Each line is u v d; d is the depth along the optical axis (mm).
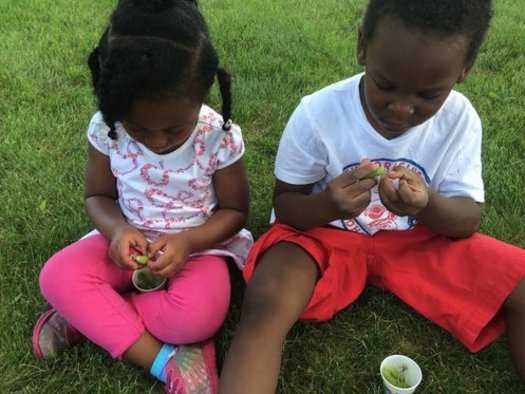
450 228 688
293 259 680
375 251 725
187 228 727
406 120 589
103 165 726
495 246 683
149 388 651
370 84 591
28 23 1353
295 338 708
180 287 675
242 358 604
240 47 1283
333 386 659
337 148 692
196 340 667
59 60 1210
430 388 660
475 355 694
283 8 1531
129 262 654
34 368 658
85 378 657
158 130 608
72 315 656
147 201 715
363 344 700
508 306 658
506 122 1067
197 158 692
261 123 1068
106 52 588
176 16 581
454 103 678
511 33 1404
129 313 663
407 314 738
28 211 840
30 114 1038
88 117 1040
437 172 706
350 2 1581
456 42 540
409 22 535
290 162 709
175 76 573
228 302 694
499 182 924
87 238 711
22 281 749
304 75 1199
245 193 741
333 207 644
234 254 750
